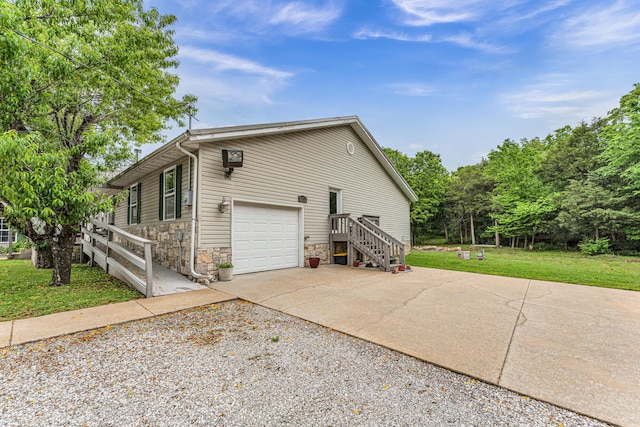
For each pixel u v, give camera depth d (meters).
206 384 2.39
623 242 15.55
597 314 4.25
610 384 2.39
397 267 8.07
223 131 6.50
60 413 1.99
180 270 6.91
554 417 1.98
